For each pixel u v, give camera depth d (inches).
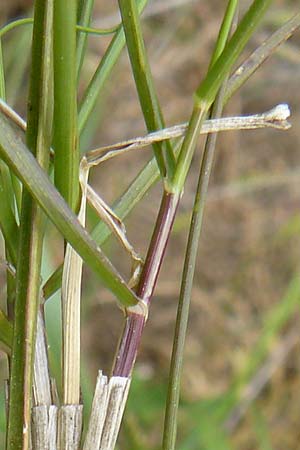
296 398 34.3
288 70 39.8
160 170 10.0
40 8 9.6
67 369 10.2
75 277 10.2
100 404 10.1
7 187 10.3
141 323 10.0
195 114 9.9
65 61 9.4
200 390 35.9
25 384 9.9
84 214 10.1
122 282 9.8
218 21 39.5
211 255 39.2
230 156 40.1
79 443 10.1
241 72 10.5
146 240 38.3
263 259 38.7
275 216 39.6
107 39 35.5
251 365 24.5
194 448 24.3
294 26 10.5
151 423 27.2
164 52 39.2
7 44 31.8
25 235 9.8
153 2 33.1
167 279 38.6
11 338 10.2
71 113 9.6
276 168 40.2
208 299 38.1
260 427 28.2
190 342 37.3
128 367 10.0
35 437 10.1
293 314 32.8
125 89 39.6
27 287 9.8
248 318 37.8
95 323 37.1
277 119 10.2
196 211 10.2
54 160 9.8
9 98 30.4
